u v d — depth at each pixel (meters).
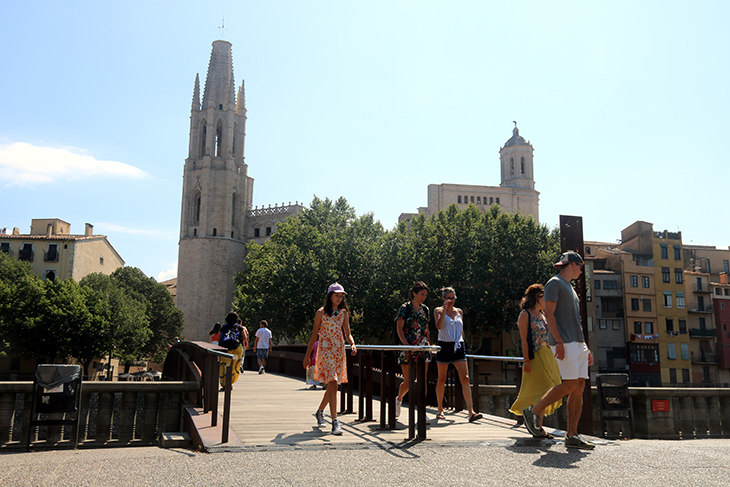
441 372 9.66
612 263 66.94
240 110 104.25
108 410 10.28
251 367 33.75
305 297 49.06
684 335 66.25
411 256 50.19
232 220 99.44
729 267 76.94
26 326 53.53
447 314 9.62
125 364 79.38
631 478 4.91
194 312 92.12
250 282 57.28
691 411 12.89
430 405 12.70
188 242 94.62
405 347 7.08
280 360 26.25
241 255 98.38
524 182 90.19
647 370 63.59
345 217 58.97
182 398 10.79
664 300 66.31
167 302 78.50
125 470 5.12
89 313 56.66
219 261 94.44
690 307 68.12
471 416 9.29
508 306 51.94
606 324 64.06
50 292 56.50
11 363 61.75
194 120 100.69
